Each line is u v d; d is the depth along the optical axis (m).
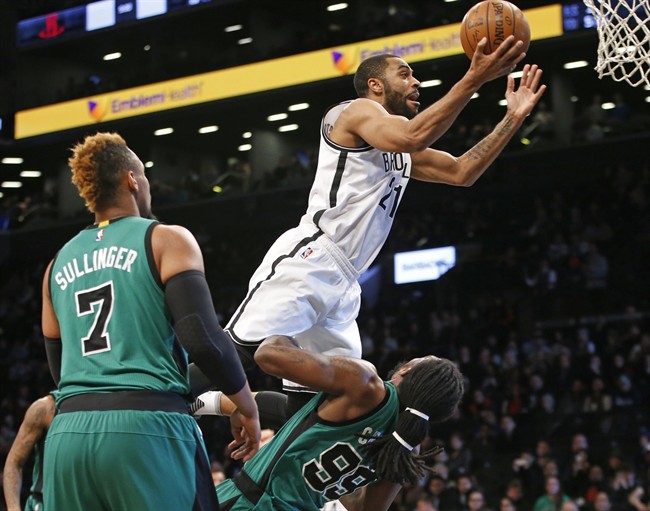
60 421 2.42
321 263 3.15
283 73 14.98
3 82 18.45
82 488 2.36
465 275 15.60
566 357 12.37
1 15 18.44
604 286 14.15
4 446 14.01
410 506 10.17
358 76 3.35
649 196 15.25
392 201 3.29
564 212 15.80
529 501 10.03
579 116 16.59
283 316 3.07
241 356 3.07
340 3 17.73
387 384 2.83
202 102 15.63
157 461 2.35
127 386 2.38
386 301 16.67
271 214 18.22
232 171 19.48
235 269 18.22
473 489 9.97
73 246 2.54
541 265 14.65
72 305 2.48
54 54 19.38
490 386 12.52
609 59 3.88
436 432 12.10
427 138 2.91
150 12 15.86
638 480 9.94
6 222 20.64
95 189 2.54
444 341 14.43
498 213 16.88
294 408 3.27
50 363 2.70
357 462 2.81
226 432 12.88
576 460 10.01
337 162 3.19
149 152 20.61
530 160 16.61
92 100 16.64
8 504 3.09
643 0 3.88
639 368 12.02
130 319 2.42
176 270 2.41
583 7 12.80
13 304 19.08
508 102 3.38
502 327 14.08
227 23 18.08
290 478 2.85
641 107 18.05
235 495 2.88
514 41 2.89
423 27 13.95
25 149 19.61
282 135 20.14
